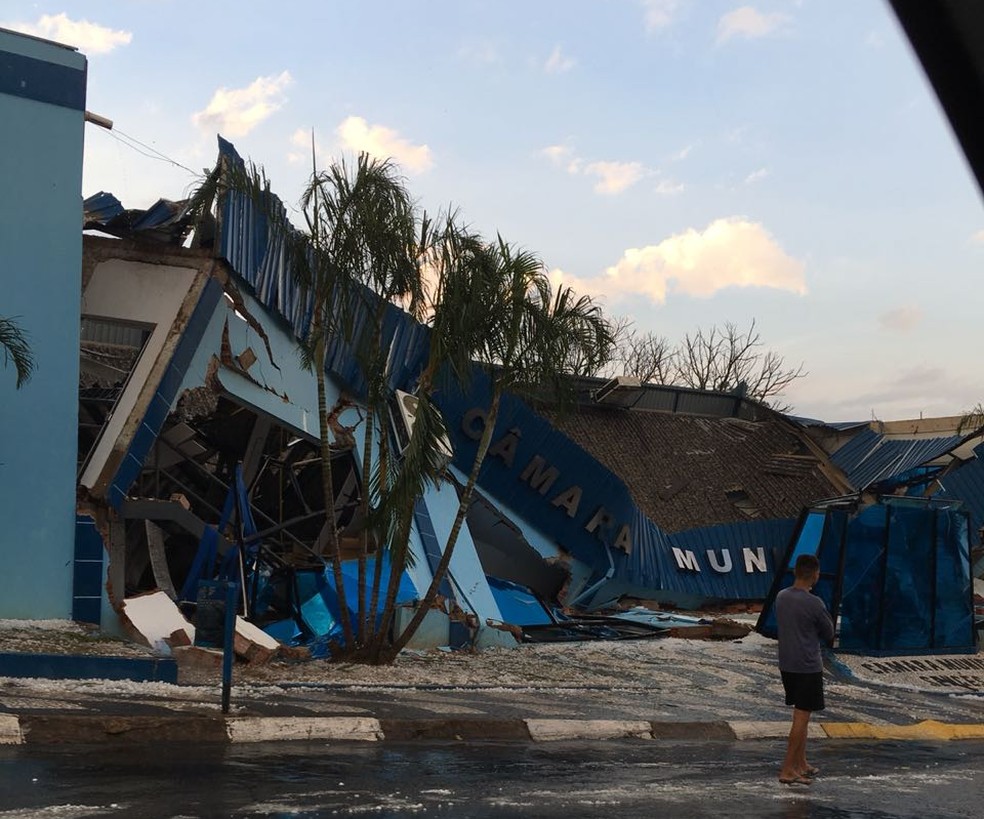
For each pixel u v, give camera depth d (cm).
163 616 1766
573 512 3025
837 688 1883
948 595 2352
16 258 1789
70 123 1861
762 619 2497
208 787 721
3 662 1211
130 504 1934
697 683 1812
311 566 2220
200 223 2136
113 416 1977
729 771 992
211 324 2131
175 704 1047
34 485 1758
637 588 3161
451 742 1063
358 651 1719
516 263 1650
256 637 1677
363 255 1639
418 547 2291
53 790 679
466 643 2156
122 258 2064
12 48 1823
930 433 3959
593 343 1686
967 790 965
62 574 1758
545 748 1070
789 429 4119
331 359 2334
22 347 1622
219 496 2497
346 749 957
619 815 720
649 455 3772
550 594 3069
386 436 1747
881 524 2253
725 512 3612
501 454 2920
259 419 2388
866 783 967
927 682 2123
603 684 1702
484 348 1670
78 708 955
